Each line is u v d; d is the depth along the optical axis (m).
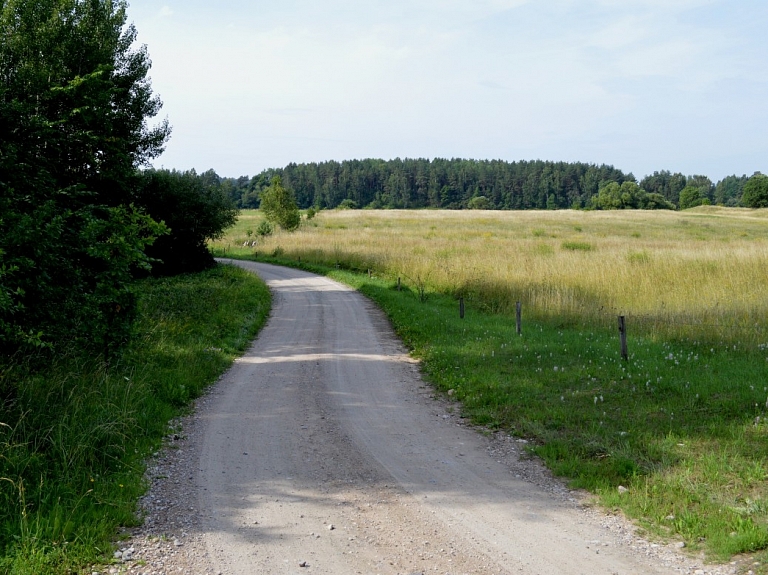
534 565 4.88
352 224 84.25
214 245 64.88
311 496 6.36
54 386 8.27
